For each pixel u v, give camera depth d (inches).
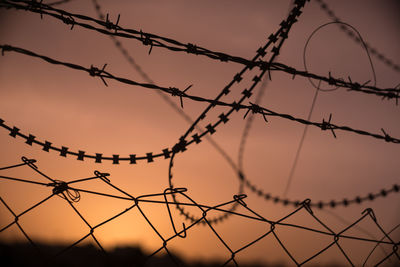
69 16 69.0
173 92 70.1
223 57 75.3
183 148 67.8
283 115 74.4
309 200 61.9
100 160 61.0
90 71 64.8
